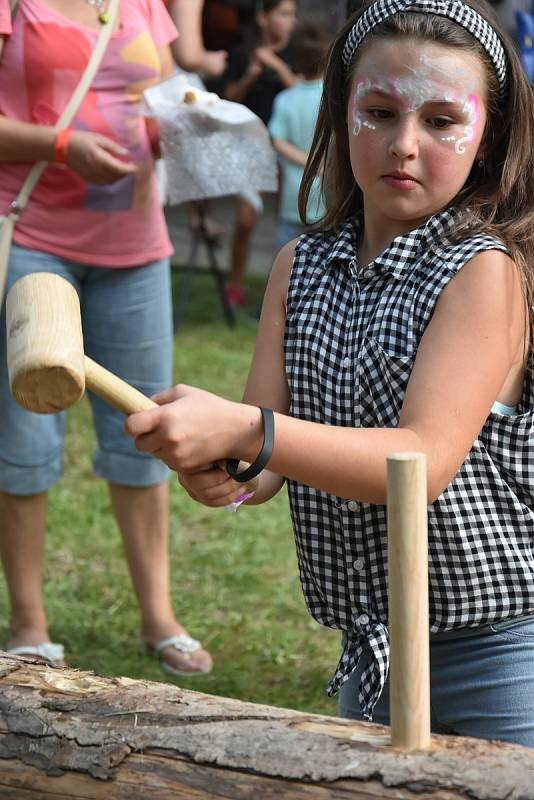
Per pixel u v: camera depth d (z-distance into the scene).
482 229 2.16
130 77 3.55
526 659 2.22
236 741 1.62
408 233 2.19
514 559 2.19
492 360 2.04
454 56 2.12
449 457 1.97
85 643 4.10
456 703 2.28
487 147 2.27
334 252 2.31
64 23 3.47
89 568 4.73
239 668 3.97
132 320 3.68
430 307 2.11
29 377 1.70
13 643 3.89
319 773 1.54
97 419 3.88
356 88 2.18
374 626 2.25
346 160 2.41
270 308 2.40
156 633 4.01
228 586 4.62
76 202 3.54
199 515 5.33
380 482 1.92
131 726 1.69
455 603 2.19
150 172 3.63
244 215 9.18
